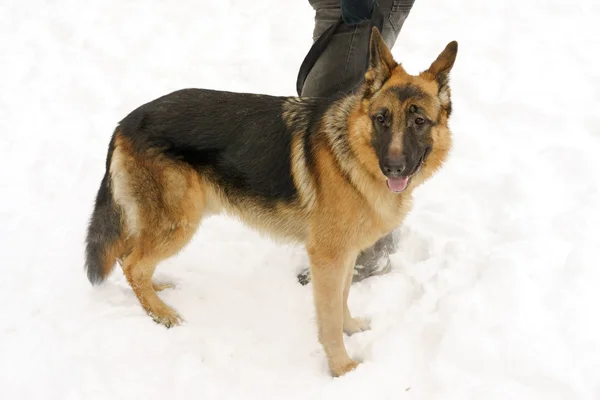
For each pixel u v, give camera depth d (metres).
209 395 3.43
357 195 3.47
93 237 4.00
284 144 3.70
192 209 3.88
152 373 3.55
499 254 4.32
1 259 4.58
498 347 3.47
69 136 6.48
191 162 3.79
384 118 3.27
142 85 7.36
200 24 8.59
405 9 4.43
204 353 3.79
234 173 3.79
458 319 3.72
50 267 4.48
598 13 7.86
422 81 3.36
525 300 3.80
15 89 7.41
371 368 3.58
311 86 4.55
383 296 4.23
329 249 3.62
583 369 3.31
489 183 5.28
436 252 4.63
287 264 4.64
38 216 5.19
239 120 3.76
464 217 4.99
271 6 8.81
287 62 7.51
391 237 4.52
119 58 7.91
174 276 4.50
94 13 8.99
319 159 3.55
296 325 4.07
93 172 5.79
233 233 4.97
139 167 3.79
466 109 6.41
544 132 5.96
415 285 4.36
